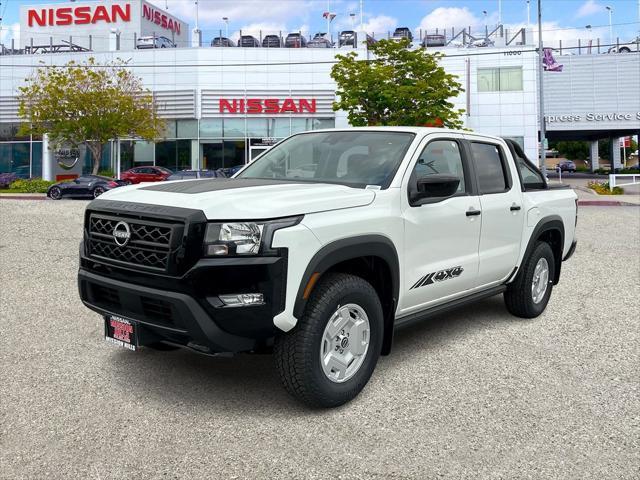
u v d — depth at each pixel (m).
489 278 5.14
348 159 4.45
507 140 5.62
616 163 59.91
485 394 3.95
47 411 3.62
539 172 6.14
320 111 38.09
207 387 4.03
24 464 3.00
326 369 3.58
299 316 3.36
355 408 3.71
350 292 3.62
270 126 38.31
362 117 27.67
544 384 4.13
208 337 3.24
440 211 4.39
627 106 46.62
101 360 4.54
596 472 2.97
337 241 3.53
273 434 3.35
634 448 3.22
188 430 3.39
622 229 13.50
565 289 7.31
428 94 26.05
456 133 4.88
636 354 4.79
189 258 3.27
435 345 5.00
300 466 3.00
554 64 32.16
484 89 37.97
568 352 4.84
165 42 42.34
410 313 4.38
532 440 3.31
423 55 27.62
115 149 39.25
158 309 3.45
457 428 3.44
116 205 3.69
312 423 3.49
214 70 38.16
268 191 3.68
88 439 3.27
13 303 6.26
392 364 4.52
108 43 49.53
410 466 3.01
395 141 4.45
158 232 3.40
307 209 3.47
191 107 38.09
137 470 2.95
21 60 40.25
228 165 38.47
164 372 4.30
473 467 3.01
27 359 4.54
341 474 2.93
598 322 5.77
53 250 9.14
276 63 37.84
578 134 57.16
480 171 5.05
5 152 40.97
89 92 34.16
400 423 3.50
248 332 3.31
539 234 5.69
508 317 5.96
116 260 3.61
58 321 5.61
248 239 3.26
